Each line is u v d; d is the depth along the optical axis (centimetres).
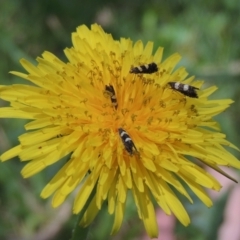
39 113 11
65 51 12
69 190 10
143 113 11
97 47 12
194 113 12
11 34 21
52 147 11
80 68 11
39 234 18
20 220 18
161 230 18
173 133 11
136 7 24
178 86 11
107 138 11
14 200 18
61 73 11
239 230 17
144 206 11
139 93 12
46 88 11
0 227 18
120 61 12
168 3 23
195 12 23
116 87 12
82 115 11
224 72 19
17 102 11
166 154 11
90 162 11
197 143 11
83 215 11
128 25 23
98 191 10
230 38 22
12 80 20
